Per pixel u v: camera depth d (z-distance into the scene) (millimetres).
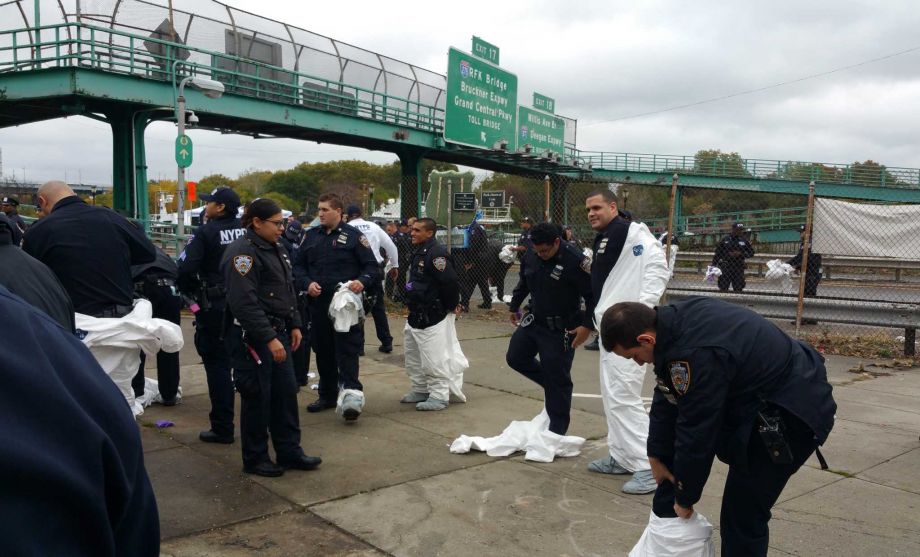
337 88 18312
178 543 3453
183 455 4770
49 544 853
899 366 8516
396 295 7699
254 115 16094
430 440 5266
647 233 4512
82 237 4262
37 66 13414
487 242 12859
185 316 11062
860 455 5082
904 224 9391
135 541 1049
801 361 2650
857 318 9477
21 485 826
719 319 2613
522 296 5484
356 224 8508
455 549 3486
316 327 5945
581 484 4418
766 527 2770
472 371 7824
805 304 9977
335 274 5789
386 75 19844
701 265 21359
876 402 6684
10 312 941
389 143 21109
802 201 45219
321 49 17953
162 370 5992
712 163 35375
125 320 4215
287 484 4289
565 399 4965
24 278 2293
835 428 5773
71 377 967
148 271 5621
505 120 22109
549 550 3496
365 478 4426
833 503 4164
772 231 31109
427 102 21500
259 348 4312
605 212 4562
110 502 985
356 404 5496
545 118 25328
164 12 14398
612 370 4457
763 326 2662
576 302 4840
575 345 4855
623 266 4473
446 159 24281
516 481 4441
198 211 19906
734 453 2602
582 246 13156
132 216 14570
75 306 4242
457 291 6125
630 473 4594
